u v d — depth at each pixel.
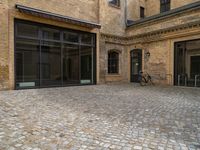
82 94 9.03
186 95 8.95
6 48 9.78
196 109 6.04
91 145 3.34
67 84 12.63
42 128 4.15
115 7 15.62
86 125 4.39
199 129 4.19
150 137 3.73
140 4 18.64
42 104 6.57
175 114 5.43
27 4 10.44
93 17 13.92
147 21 14.65
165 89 11.38
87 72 13.79
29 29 10.76
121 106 6.45
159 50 14.00
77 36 13.09
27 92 9.27
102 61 14.62
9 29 9.86
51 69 11.82
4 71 9.74
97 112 5.59
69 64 12.73
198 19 11.41
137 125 4.43
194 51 12.19
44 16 10.84
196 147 3.30
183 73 12.91
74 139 3.59
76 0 12.76
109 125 4.41
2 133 3.83
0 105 6.24
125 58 16.61
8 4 9.79
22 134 3.79
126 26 16.50
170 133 3.95
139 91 10.37
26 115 5.15
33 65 11.01
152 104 6.81
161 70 13.89
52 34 11.80
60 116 5.11
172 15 12.88
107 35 14.95
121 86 13.05
